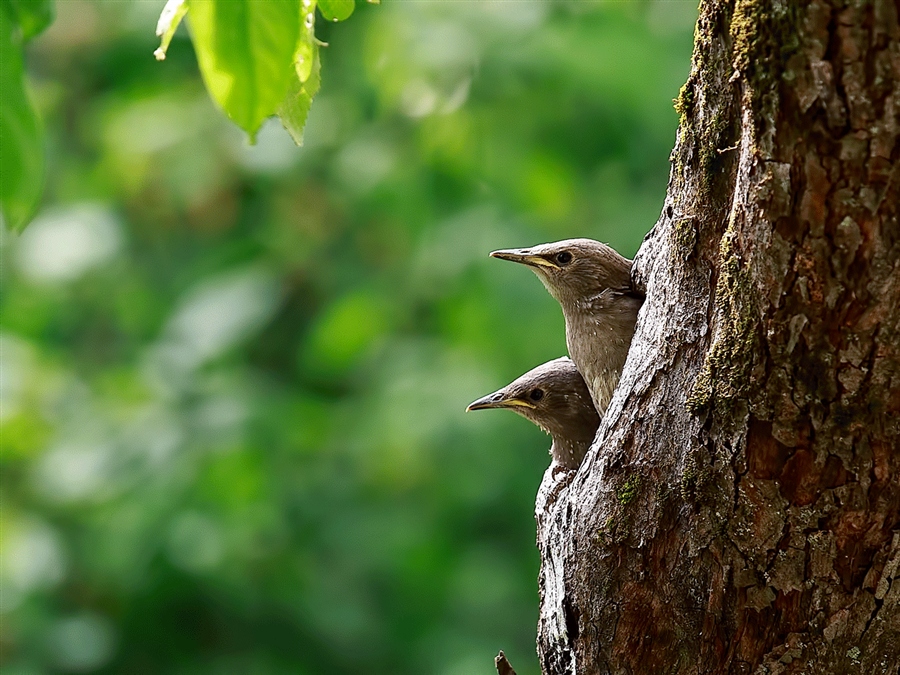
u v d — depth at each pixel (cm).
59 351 1309
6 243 1277
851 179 421
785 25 414
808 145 422
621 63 1130
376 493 1214
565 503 559
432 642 1210
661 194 1188
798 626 505
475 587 1224
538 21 1168
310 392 1312
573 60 1123
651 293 540
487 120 1160
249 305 1234
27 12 493
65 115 1353
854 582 492
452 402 1177
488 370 1170
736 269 461
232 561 1122
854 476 470
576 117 1155
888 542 481
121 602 1134
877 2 400
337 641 1178
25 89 476
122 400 1201
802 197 430
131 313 1300
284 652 1166
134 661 1138
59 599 1141
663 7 1248
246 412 1174
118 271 1279
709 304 506
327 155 1268
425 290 1216
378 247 1269
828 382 455
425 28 1166
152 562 1111
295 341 1307
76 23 1313
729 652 518
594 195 1202
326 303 1263
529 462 1191
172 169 1243
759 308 457
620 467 526
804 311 447
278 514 1152
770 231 441
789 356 456
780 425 470
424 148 1193
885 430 458
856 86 409
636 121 1138
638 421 523
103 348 1327
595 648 540
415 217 1210
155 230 1299
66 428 1204
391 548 1198
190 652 1147
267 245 1274
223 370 1219
